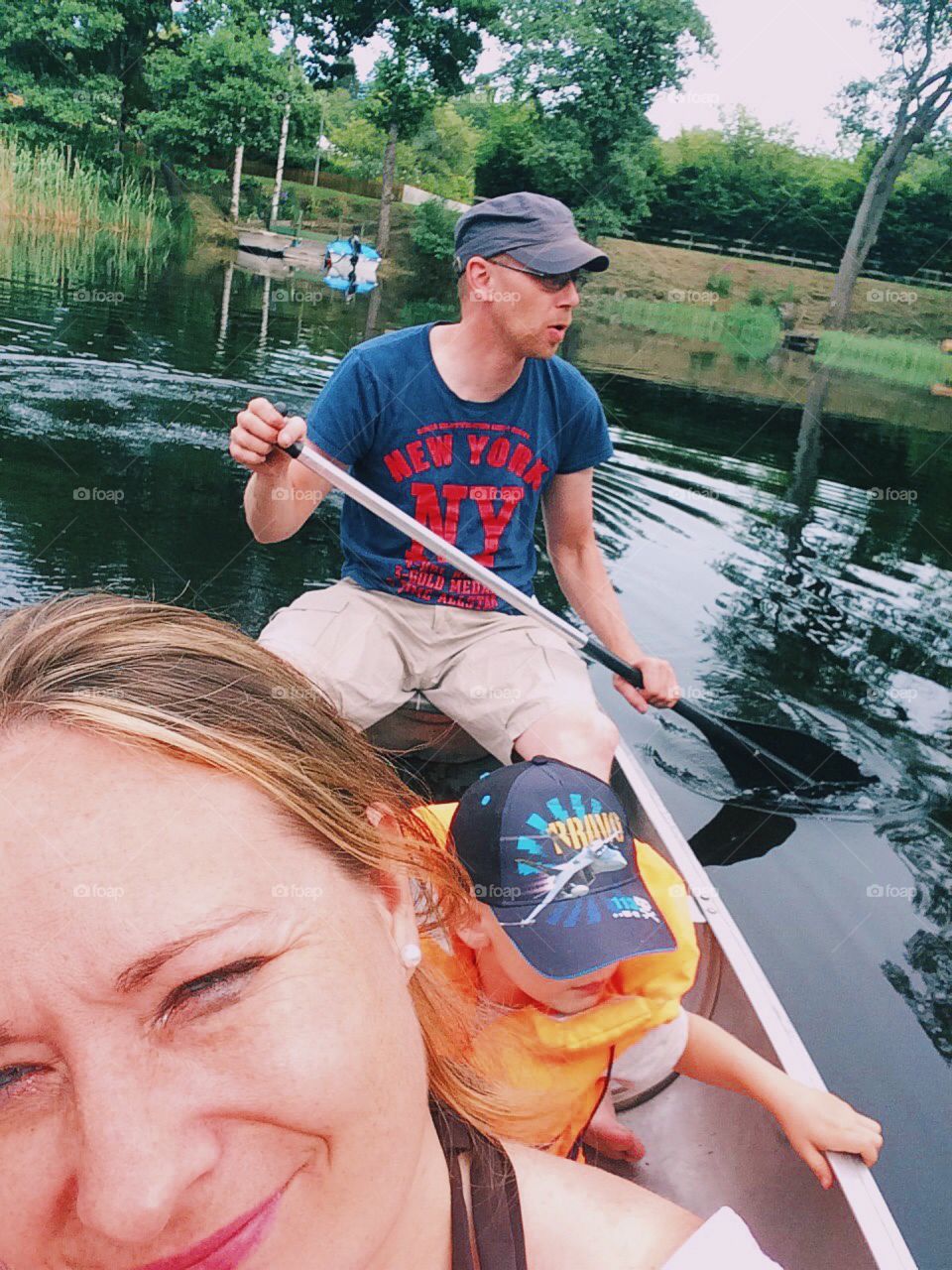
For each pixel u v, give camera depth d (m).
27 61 19.25
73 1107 0.32
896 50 21.28
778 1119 1.16
